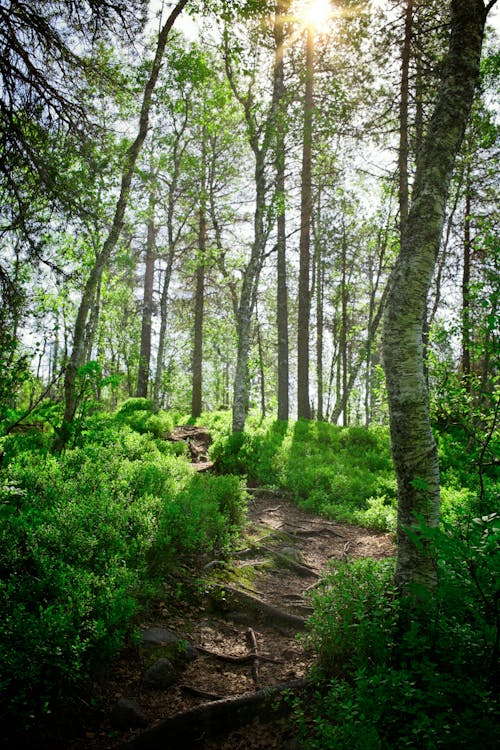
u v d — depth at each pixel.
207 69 14.07
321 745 3.27
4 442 7.31
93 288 9.43
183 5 10.29
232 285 23.67
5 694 3.40
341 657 4.08
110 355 32.78
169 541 5.74
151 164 17.61
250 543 7.42
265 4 11.11
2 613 3.80
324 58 14.50
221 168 21.28
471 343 6.59
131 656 4.44
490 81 14.34
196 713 3.81
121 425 13.74
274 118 13.96
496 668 3.32
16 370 6.86
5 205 6.65
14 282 6.77
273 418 19.48
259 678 4.43
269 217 14.40
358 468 11.84
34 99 6.44
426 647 3.50
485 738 2.76
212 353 35.06
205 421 18.52
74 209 7.04
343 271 26.33
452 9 4.79
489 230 11.50
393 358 4.50
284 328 19.62
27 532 4.62
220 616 5.50
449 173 4.62
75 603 4.02
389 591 4.14
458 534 3.53
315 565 7.14
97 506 5.52
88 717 3.76
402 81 12.83
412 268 4.50
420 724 2.86
